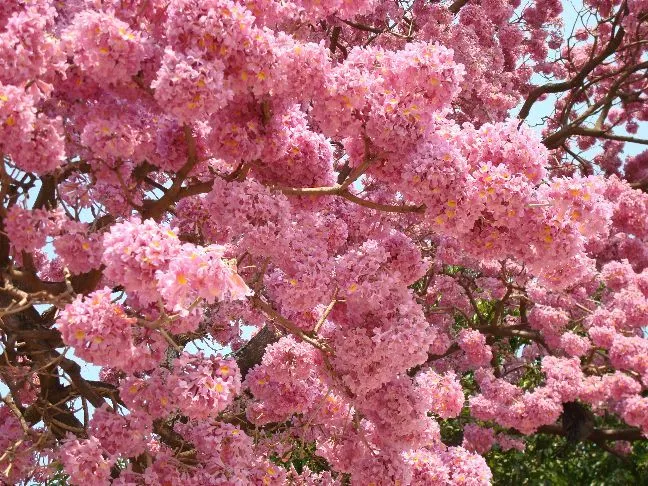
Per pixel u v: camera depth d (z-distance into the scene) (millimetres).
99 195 3898
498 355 10164
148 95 3193
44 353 3986
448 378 4480
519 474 9578
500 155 3219
